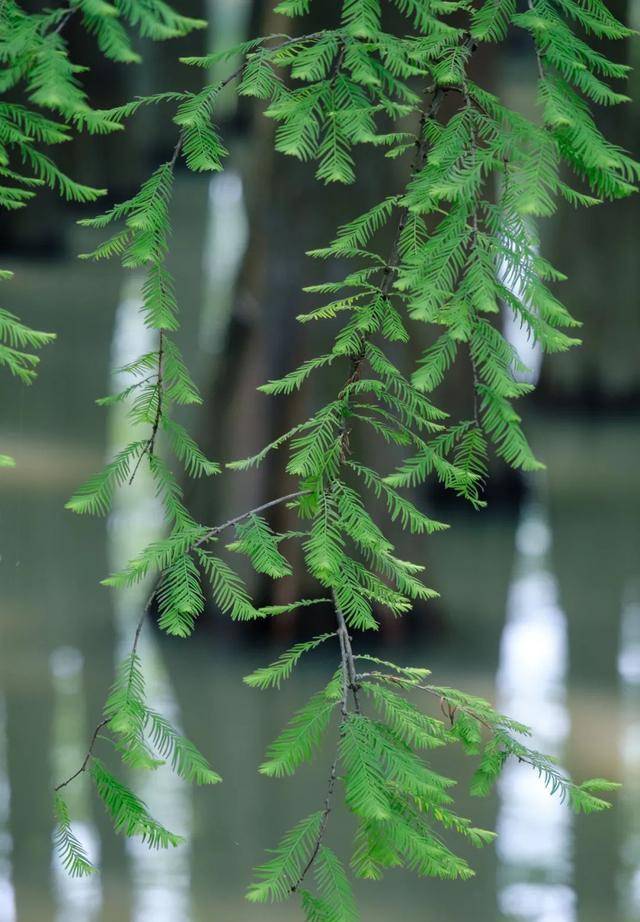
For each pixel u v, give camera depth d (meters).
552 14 3.40
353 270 14.33
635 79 23.81
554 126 3.31
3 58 3.15
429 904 8.34
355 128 3.34
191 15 41.28
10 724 11.09
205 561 3.67
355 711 3.62
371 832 3.58
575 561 17.34
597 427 26.56
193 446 3.74
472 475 3.58
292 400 14.20
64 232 34.72
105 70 34.53
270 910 8.23
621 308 26.81
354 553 13.18
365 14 3.39
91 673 12.51
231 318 14.84
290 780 10.31
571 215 27.03
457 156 3.30
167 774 10.34
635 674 12.88
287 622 13.85
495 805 9.88
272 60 3.43
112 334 27.95
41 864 8.77
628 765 10.47
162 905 8.17
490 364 3.39
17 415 22.20
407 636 13.98
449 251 3.34
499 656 13.52
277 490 14.17
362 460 13.71
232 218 39.84
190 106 3.42
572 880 8.68
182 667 12.95
